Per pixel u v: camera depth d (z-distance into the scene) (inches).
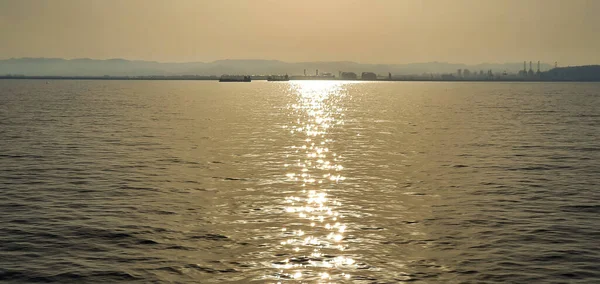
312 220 1312.7
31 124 3730.3
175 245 1125.7
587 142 2844.5
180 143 2787.9
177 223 1280.8
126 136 3080.7
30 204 1460.4
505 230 1233.4
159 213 1369.3
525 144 2780.5
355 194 1600.6
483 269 1002.1
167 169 2003.0
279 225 1269.7
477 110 5762.8
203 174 1908.2
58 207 1428.4
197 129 3572.8
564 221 1307.8
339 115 5098.4
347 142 2908.5
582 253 1083.3
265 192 1619.1
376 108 6284.5
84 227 1244.5
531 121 4244.6
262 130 3558.1
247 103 7273.6
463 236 1189.1
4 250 1094.4
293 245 1127.6
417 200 1526.8
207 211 1392.7
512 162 2191.2
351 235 1195.3
